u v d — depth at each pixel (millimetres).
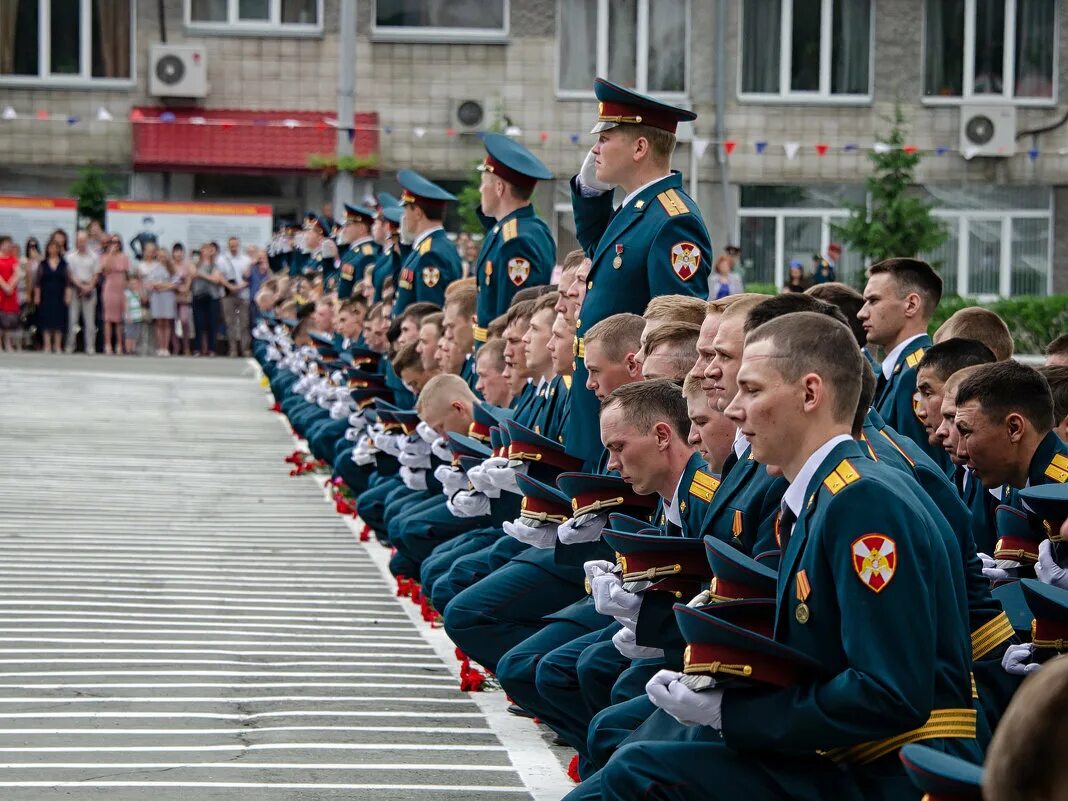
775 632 4328
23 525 12992
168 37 32188
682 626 4273
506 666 6617
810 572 4223
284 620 9688
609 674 6039
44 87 32219
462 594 7480
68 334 30797
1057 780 2510
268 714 7488
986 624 5270
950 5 32406
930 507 4469
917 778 3506
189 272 30828
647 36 32281
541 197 32531
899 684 4016
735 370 5215
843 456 4281
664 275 7699
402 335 12328
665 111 7926
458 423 9586
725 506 5316
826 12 32250
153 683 7996
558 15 32219
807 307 4984
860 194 32500
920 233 27266
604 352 6910
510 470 7555
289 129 32000
